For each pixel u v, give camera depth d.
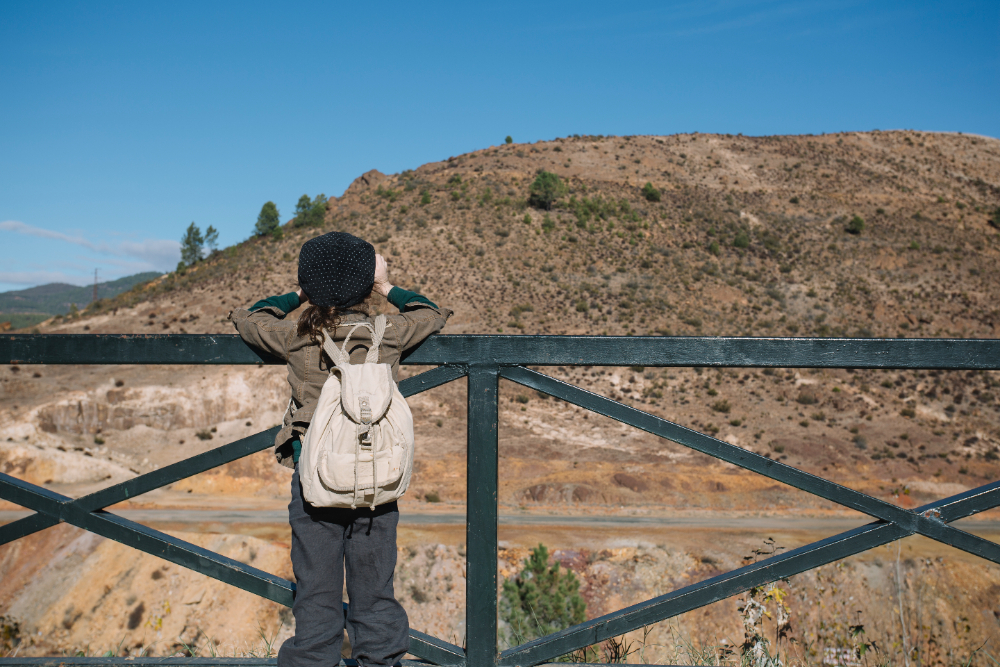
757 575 1.70
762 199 104.25
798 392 54.34
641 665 1.80
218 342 1.66
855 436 47.25
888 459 43.88
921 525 1.68
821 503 34.06
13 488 1.77
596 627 1.71
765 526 28.69
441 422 45.66
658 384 55.03
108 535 1.76
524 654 1.70
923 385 55.91
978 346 1.61
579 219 85.69
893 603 15.81
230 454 1.68
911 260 83.25
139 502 31.81
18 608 21.22
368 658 1.54
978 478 41.72
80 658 1.79
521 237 81.31
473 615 1.68
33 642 20.56
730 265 80.31
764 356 1.65
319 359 1.56
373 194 102.19
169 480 1.72
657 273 75.44
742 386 55.31
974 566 18.11
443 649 1.70
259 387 47.16
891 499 37.59
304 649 1.49
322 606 1.52
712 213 95.62
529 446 43.12
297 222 95.81
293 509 1.57
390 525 1.55
